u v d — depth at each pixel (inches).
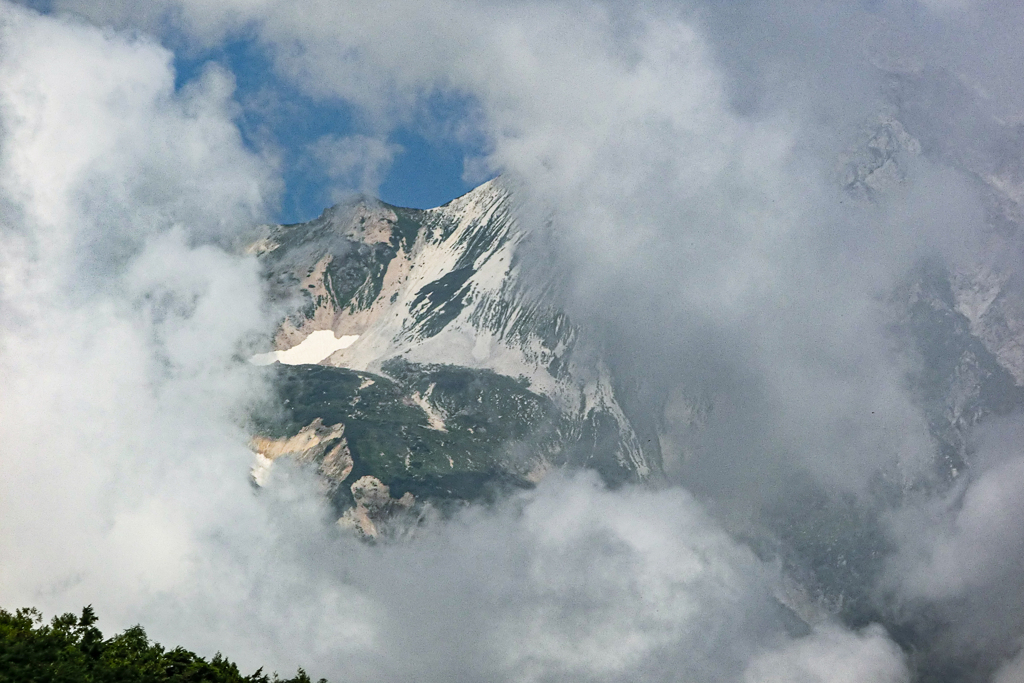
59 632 3314.5
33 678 3075.8
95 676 3196.4
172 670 3351.4
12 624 3299.7
